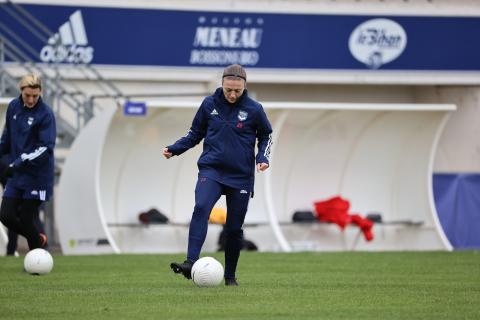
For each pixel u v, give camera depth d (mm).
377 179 74812
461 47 86188
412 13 85125
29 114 41469
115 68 79188
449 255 60656
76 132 72375
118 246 68250
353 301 33031
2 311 30062
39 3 77625
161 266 49625
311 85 87188
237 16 81500
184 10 80438
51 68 77500
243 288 36219
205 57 81062
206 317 28625
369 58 84500
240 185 34875
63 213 63969
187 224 68750
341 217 70938
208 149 34844
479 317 29297
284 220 72688
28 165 41688
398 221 73688
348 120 72438
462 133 87938
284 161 72625
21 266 47719
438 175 76625
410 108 69625
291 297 33906
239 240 36000
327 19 83375
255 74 82188
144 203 69188
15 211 42531
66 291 35719
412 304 32375
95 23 78625
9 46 75438
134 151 68562
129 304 31656
